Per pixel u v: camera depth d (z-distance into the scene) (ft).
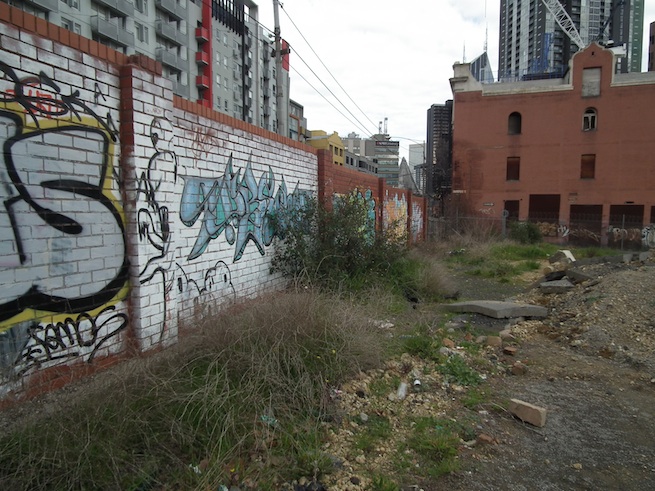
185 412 8.69
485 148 92.63
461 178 94.27
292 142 23.89
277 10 53.36
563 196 89.61
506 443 9.78
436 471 8.52
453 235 64.28
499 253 47.06
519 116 92.27
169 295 14.03
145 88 12.73
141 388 9.02
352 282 22.17
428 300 24.29
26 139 9.64
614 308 18.98
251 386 9.66
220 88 179.63
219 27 177.88
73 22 114.01
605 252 53.67
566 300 22.63
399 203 49.80
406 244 29.19
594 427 10.61
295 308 12.84
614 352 15.75
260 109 214.69
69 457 7.29
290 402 9.98
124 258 12.37
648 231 84.58
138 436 8.13
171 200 14.07
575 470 8.82
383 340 14.64
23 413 8.68
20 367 9.57
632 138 86.02
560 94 88.63
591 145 87.92
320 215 23.31
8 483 6.75
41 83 9.94
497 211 92.73
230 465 8.04
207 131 16.52
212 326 11.64
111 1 124.26
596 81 87.25
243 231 19.26
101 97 11.59
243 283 19.31
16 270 9.50
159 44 147.95
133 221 12.46
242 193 19.11
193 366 10.19
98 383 9.28
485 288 29.84
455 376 13.28
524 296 25.94
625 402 12.02
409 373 13.12
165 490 7.35
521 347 16.89
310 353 11.57
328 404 10.36
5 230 9.25
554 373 14.15
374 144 303.68
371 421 10.29
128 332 12.59
